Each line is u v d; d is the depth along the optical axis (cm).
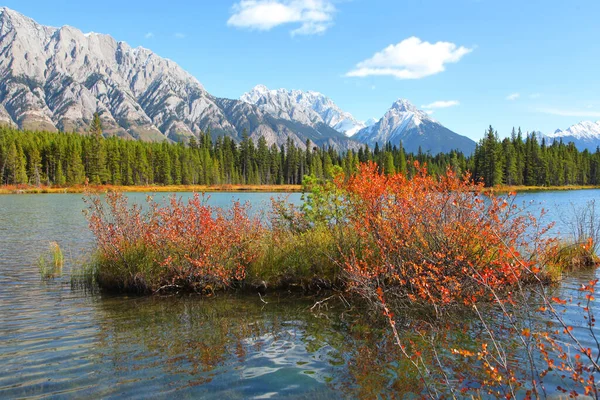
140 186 9981
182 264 1166
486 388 552
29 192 7762
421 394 545
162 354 693
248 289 1162
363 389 562
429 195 980
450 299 841
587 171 10575
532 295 980
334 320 871
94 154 9775
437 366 627
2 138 10350
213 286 1156
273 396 545
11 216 3388
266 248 1218
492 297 873
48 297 1091
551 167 9544
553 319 815
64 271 1418
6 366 640
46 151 10200
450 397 532
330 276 1141
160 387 571
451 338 739
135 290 1159
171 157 11250
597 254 1449
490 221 881
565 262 1333
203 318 900
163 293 1135
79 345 737
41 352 701
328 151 14125
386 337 761
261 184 12619
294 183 13175
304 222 1467
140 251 1202
